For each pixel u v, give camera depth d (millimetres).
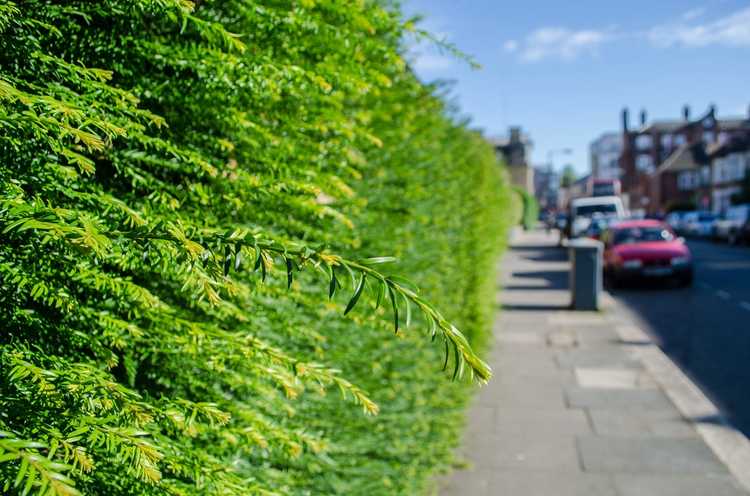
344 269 1064
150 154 1731
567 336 9695
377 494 3346
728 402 6703
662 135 97062
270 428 1769
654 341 9906
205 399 1758
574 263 12125
